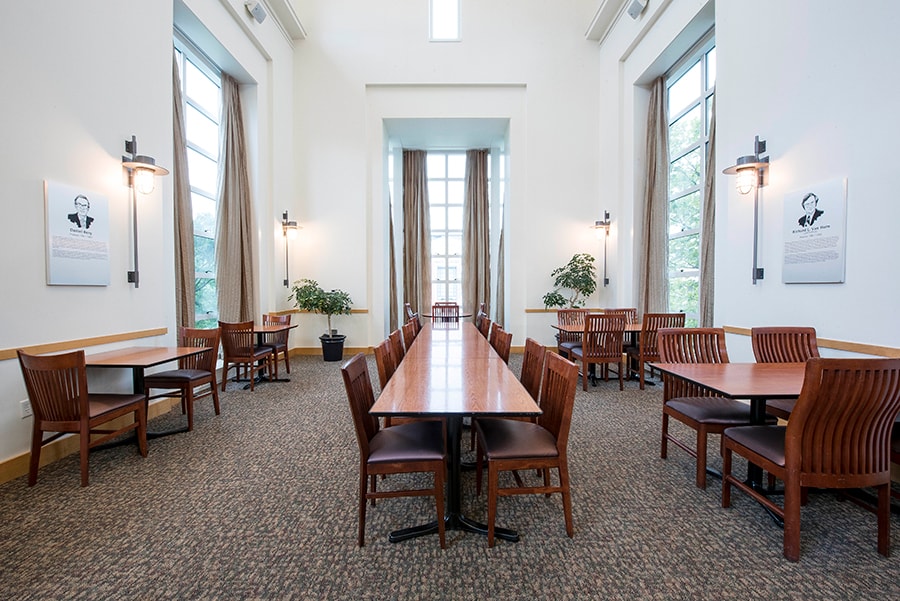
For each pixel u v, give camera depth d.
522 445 1.75
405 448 1.73
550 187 6.43
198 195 4.98
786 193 2.90
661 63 4.99
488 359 2.54
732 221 3.42
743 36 3.30
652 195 5.33
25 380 2.19
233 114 5.15
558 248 6.46
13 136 2.29
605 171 6.20
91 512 1.94
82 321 2.74
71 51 2.63
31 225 2.40
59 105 2.56
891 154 2.24
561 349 5.07
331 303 5.88
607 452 2.66
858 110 2.41
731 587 1.46
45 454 2.47
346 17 6.32
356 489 2.19
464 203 9.21
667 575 1.52
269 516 1.92
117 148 3.02
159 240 3.46
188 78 4.73
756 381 1.99
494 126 6.89
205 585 1.47
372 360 5.95
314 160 6.35
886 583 1.47
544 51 6.36
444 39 6.34
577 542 1.72
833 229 2.55
